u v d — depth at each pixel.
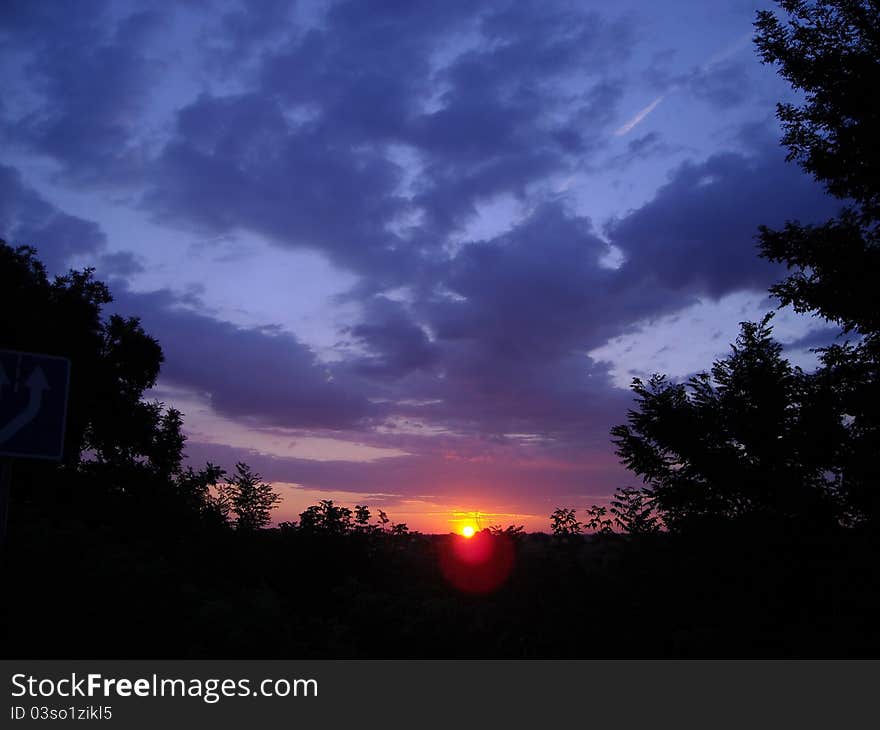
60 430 6.62
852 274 11.65
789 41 12.85
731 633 9.63
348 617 10.70
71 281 24.12
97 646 7.32
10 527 9.95
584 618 10.23
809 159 12.56
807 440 10.82
